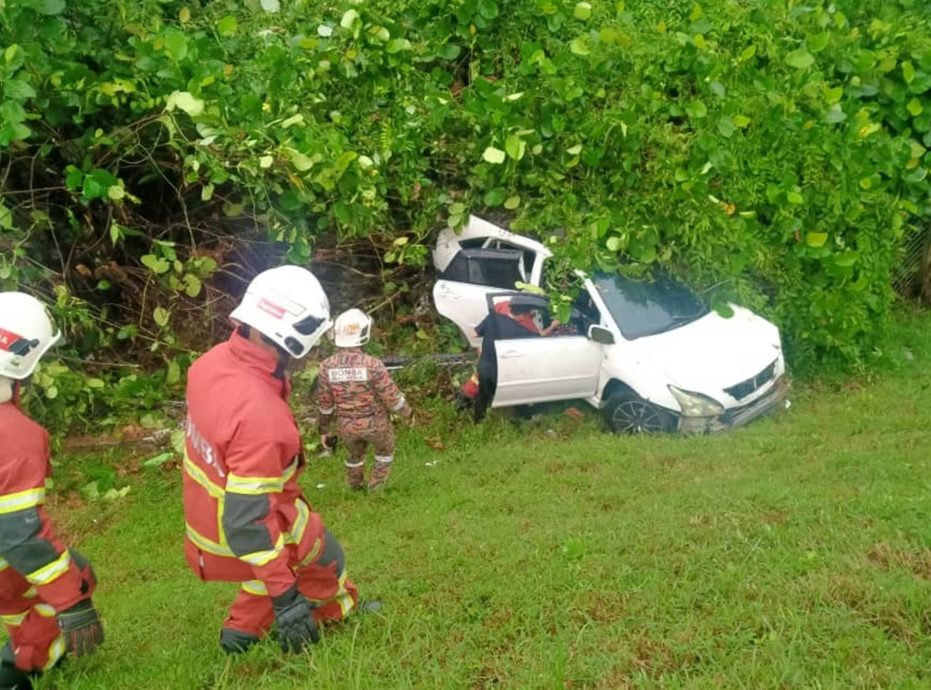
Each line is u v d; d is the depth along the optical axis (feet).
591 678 11.66
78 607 11.74
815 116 28.32
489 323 26.07
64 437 27.07
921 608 12.42
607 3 27.76
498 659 12.41
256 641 13.09
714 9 27.81
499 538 17.60
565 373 26.53
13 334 10.82
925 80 30.94
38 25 22.66
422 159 27.48
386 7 26.25
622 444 24.34
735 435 24.76
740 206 27.53
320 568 12.89
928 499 16.72
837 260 28.55
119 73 24.52
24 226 26.84
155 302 29.55
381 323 31.96
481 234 28.81
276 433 11.07
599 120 26.05
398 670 12.23
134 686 12.64
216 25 25.45
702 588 13.69
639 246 26.73
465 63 29.12
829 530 15.47
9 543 10.80
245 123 23.76
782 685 11.11
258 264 30.71
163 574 20.34
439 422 27.58
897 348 31.48
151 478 25.59
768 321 28.19
